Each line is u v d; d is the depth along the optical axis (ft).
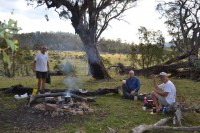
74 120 27.04
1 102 34.06
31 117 28.02
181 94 43.01
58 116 28.19
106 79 67.31
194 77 67.92
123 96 38.27
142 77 72.49
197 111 30.14
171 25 118.62
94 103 34.12
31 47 127.24
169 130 24.06
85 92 39.24
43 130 24.44
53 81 63.31
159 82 60.03
